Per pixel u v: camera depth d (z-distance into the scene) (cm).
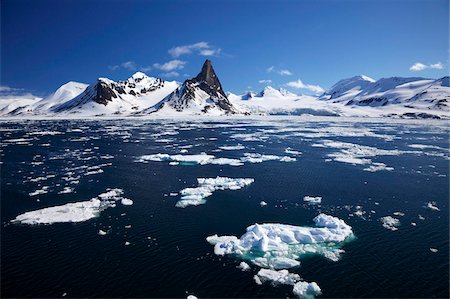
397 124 16975
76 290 2223
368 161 6169
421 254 2666
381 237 2958
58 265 2509
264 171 5372
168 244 2831
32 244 2830
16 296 2164
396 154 7000
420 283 2284
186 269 2448
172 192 4241
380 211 3588
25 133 11319
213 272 2412
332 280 2317
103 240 2897
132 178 4928
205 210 3600
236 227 3177
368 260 2573
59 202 3878
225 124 16275
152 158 6431
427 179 4859
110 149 7675
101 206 3719
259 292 2189
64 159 6378
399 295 2161
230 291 2200
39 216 3394
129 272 2416
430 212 3562
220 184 4538
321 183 4647
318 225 3203
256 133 11612
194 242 2867
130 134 11075
